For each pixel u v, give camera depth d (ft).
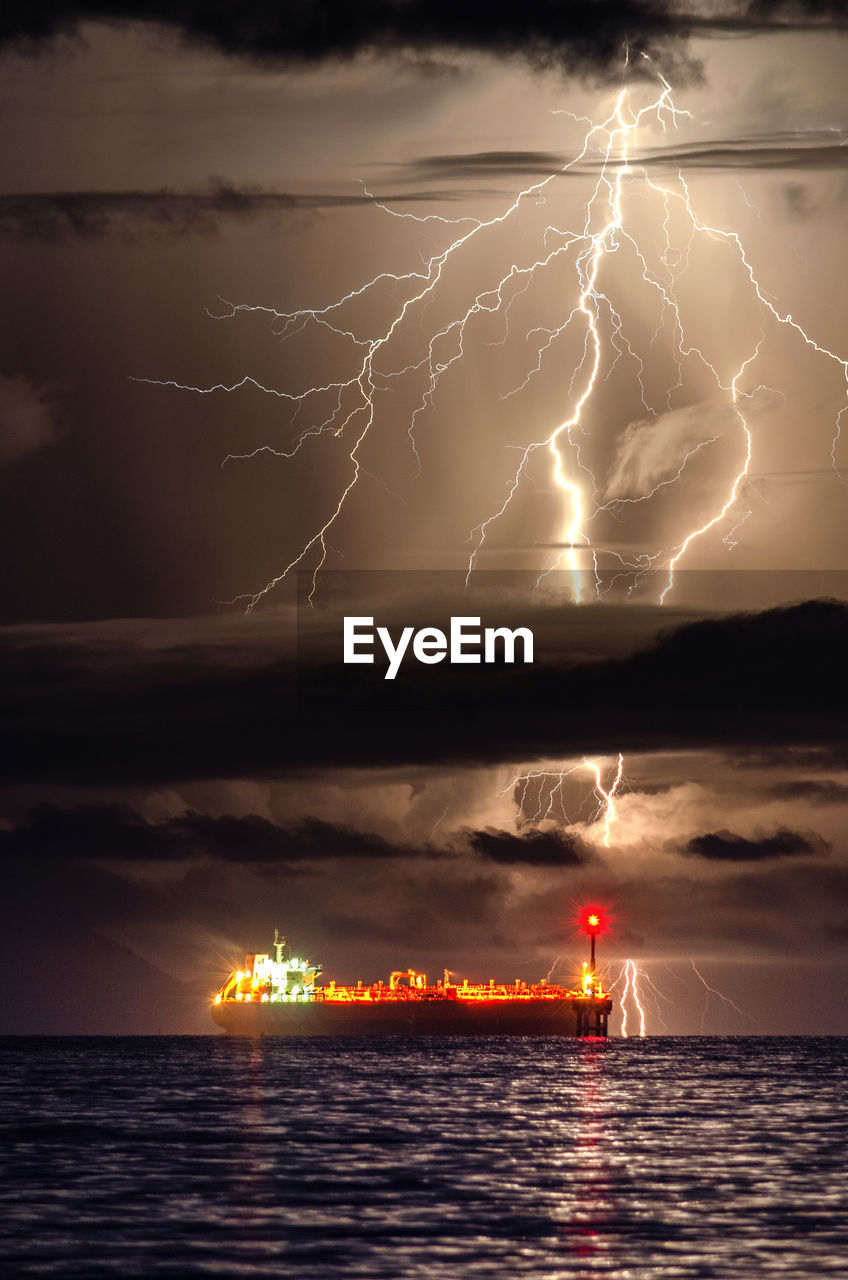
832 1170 198.80
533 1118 268.82
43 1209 167.43
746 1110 287.89
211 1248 145.79
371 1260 140.46
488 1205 170.09
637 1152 218.38
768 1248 145.18
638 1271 135.54
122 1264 138.92
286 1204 170.91
